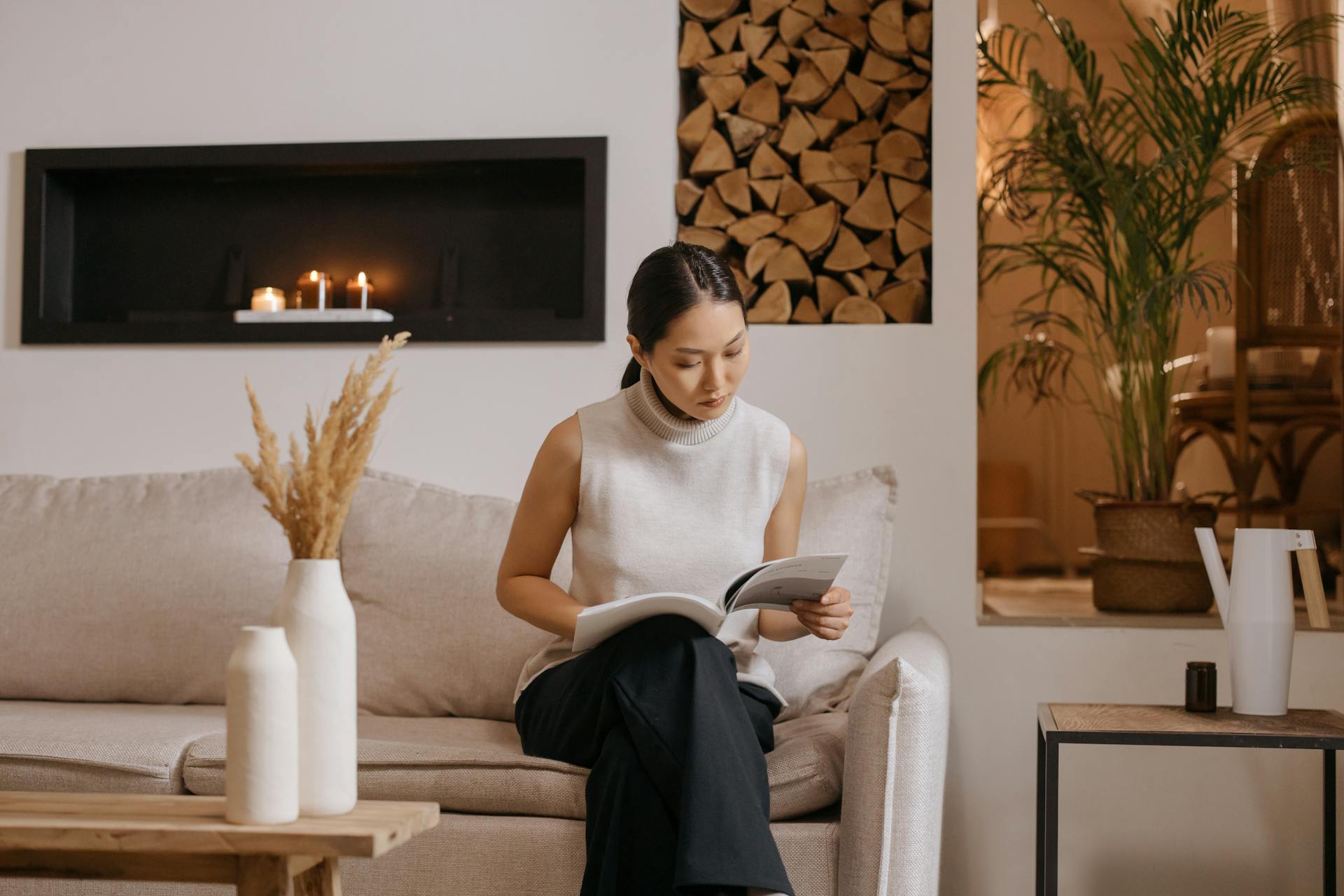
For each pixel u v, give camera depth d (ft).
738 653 5.47
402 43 7.95
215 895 5.24
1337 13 8.77
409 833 3.71
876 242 7.86
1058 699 7.13
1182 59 8.04
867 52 7.92
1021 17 13.30
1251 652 5.65
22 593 6.94
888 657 4.93
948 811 7.16
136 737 5.53
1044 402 14.02
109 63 8.16
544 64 7.82
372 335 7.77
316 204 8.37
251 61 8.05
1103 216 8.39
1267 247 10.19
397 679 6.61
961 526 7.30
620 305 7.64
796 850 4.79
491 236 8.21
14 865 3.75
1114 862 6.99
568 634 5.04
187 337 7.92
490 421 7.71
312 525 3.84
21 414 8.07
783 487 5.64
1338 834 6.84
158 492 7.30
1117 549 7.84
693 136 7.86
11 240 8.18
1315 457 11.44
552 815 5.09
